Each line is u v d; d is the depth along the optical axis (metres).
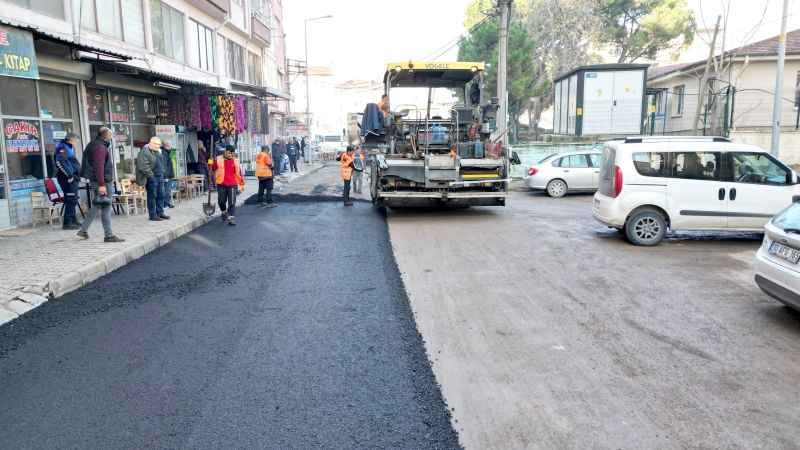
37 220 11.33
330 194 19.12
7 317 6.00
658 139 10.34
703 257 9.06
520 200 17.62
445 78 14.48
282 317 6.05
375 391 4.33
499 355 5.04
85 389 4.37
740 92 23.23
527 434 3.72
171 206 14.58
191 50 20.80
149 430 3.76
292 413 3.99
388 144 14.05
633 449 3.54
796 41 23.41
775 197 9.86
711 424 3.84
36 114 11.76
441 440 3.64
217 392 4.31
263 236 11.04
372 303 6.54
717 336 5.51
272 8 37.59
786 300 5.68
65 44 10.39
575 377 4.58
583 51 38.84
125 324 5.85
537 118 40.62
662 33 37.22
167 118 17.98
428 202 14.04
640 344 5.30
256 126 26.19
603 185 10.66
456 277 7.78
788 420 3.89
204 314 6.17
